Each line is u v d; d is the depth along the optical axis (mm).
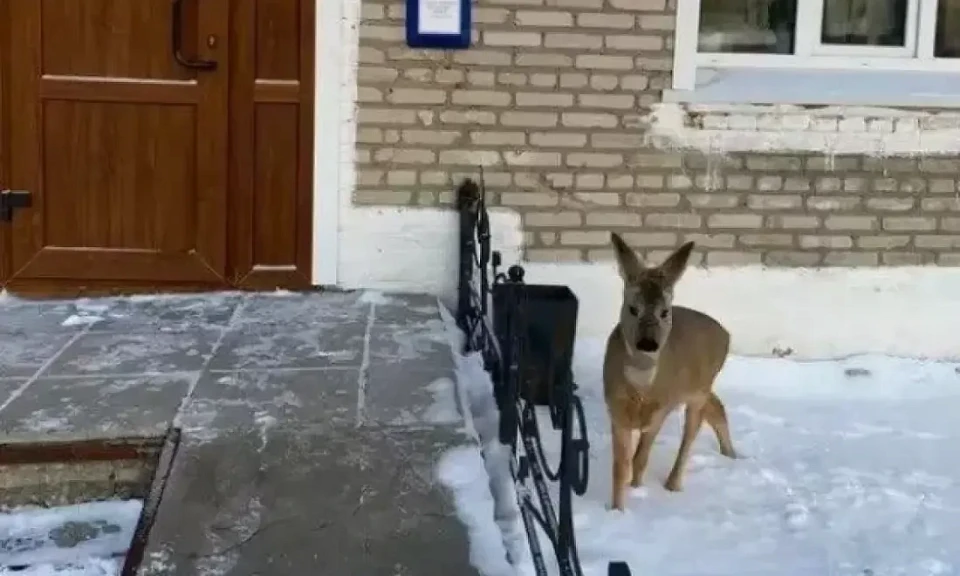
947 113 5891
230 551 3549
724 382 5664
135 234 5809
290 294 5766
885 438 5113
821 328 5965
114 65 5719
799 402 5496
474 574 3486
